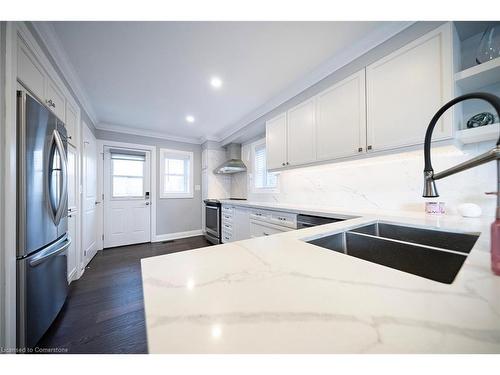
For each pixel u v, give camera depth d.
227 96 2.59
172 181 4.38
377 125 1.52
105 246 3.58
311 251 0.67
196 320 0.32
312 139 2.08
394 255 0.90
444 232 1.06
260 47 1.71
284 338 0.29
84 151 2.68
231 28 1.51
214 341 0.28
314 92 2.12
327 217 1.73
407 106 1.37
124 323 1.55
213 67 1.98
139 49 1.73
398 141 1.40
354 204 2.07
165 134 4.20
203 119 3.39
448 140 1.21
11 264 1.09
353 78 1.70
